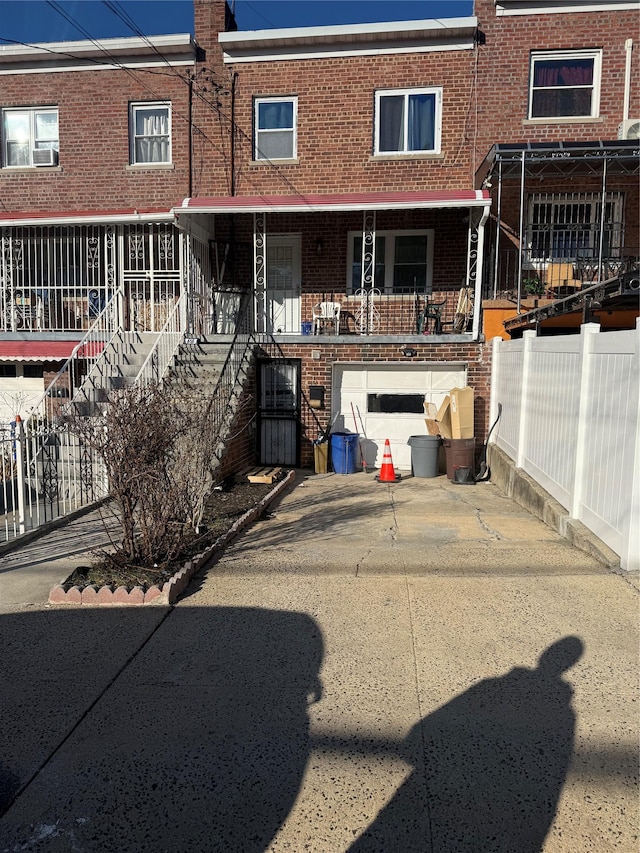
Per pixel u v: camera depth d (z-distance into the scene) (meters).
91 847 2.42
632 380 5.02
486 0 11.98
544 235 12.15
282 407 12.10
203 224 12.24
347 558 5.78
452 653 3.85
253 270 12.99
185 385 8.72
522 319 9.92
